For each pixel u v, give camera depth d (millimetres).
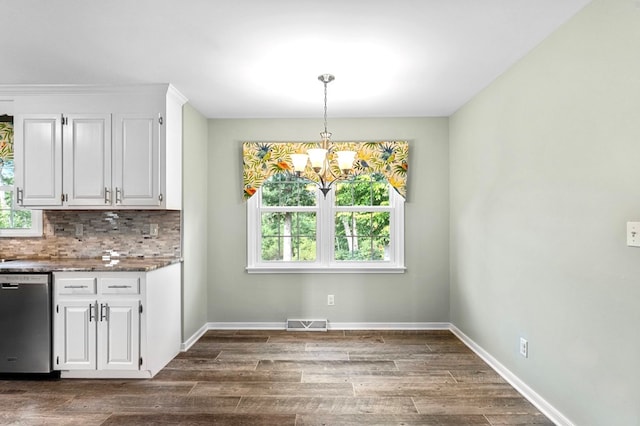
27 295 2873
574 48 2135
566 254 2213
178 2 1991
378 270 4172
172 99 3373
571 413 2178
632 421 1772
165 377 2961
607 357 1911
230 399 2594
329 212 4277
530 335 2588
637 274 1735
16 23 2209
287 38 2402
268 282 4227
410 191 4211
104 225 3619
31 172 3279
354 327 4211
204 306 4133
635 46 1728
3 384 2840
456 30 2309
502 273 2986
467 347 3619
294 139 4211
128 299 2896
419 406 2496
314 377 2947
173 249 3576
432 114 4117
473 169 3533
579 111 2098
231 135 4223
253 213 4254
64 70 2898
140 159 3252
